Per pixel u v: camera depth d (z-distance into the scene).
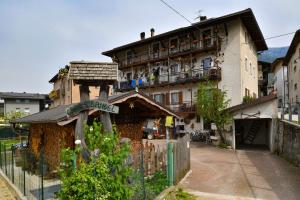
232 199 8.37
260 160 15.60
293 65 27.70
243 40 26.88
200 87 22.81
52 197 8.04
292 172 12.28
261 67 40.84
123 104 11.69
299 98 24.59
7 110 51.41
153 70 33.44
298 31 21.05
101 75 6.96
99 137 5.53
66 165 5.65
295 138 13.97
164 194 7.96
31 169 9.27
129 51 36.75
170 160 9.43
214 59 27.22
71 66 6.88
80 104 6.61
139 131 13.32
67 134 10.98
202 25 27.41
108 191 5.12
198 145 22.97
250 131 24.88
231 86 26.00
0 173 13.08
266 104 19.53
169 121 16.89
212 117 21.22
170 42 31.50
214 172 12.34
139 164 7.92
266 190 9.38
